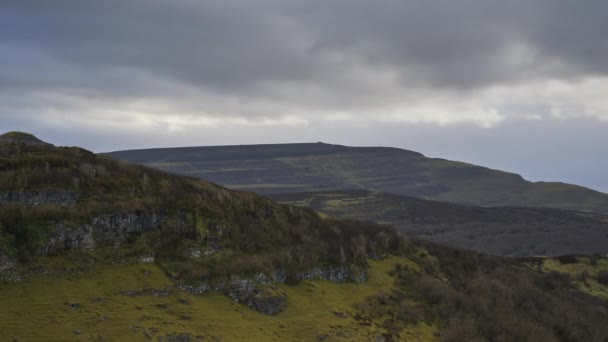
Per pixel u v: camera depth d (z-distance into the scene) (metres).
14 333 43.88
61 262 55.00
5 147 68.88
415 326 72.94
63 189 61.28
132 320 50.75
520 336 78.62
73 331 46.47
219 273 63.66
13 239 53.47
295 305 66.62
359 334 64.69
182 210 68.75
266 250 74.12
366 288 79.50
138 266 59.81
